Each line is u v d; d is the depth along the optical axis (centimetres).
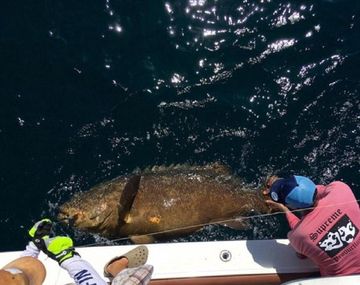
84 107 344
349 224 227
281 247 249
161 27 364
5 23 362
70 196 319
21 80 347
